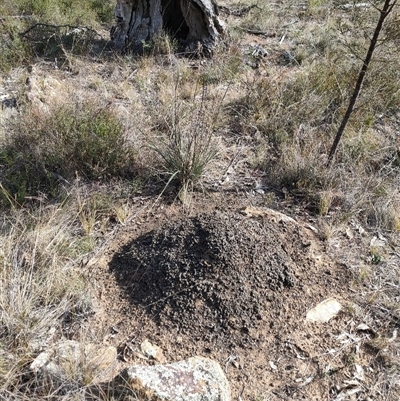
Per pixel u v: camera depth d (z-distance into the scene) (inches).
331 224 79.1
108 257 72.5
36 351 58.0
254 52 139.1
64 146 88.5
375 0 89.2
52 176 85.4
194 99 108.1
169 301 64.0
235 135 104.0
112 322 63.0
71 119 91.9
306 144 96.8
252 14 166.7
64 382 53.6
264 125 104.6
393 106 114.3
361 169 92.8
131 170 90.0
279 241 72.1
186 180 87.0
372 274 72.2
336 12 162.2
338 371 58.7
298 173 89.6
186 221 73.1
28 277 64.6
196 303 63.3
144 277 67.1
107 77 124.0
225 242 67.2
